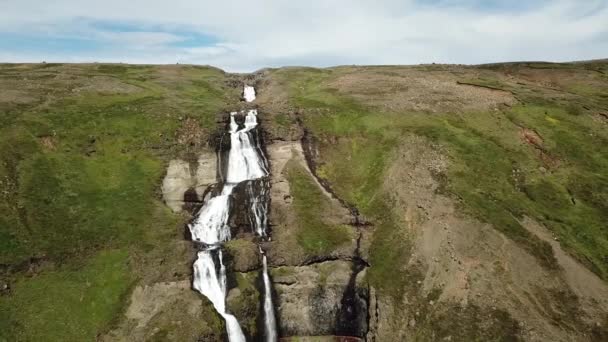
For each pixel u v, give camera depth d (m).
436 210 51.59
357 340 48.59
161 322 43.91
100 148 59.31
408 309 45.53
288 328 49.53
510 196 53.69
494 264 45.56
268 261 51.03
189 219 54.56
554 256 46.19
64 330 42.22
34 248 46.59
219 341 44.31
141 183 56.53
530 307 42.28
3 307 42.28
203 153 61.09
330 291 50.22
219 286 48.69
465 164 57.59
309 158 62.81
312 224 54.03
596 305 42.31
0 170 52.09
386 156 61.31
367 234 53.62
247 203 56.38
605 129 65.81
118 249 48.91
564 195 54.56
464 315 42.81
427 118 67.94
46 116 61.56
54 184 53.25
